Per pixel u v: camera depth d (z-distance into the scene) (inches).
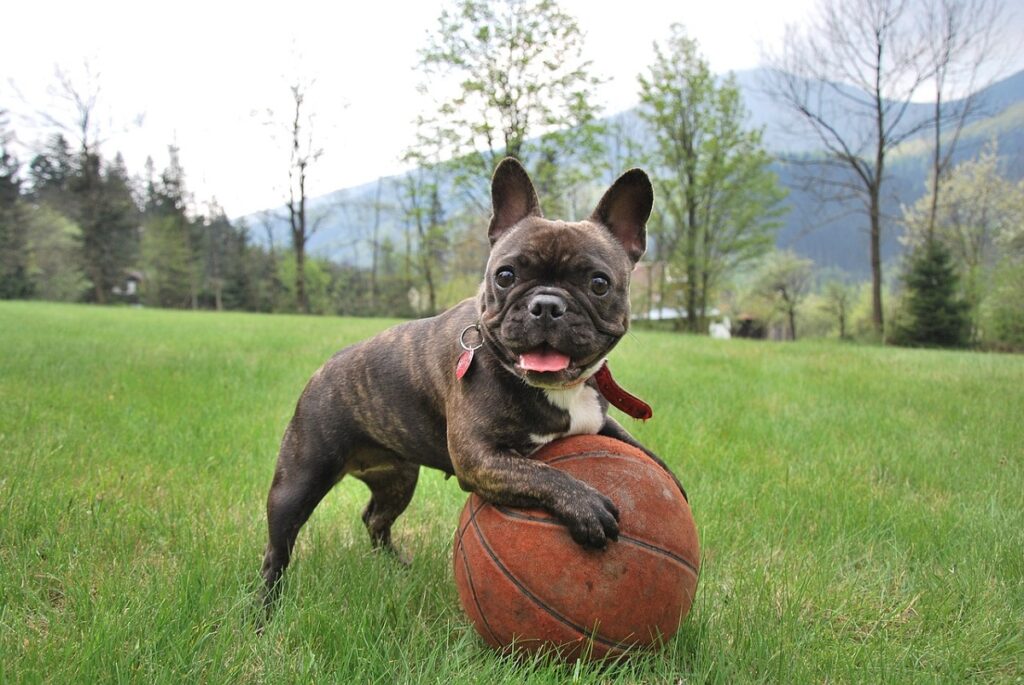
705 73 389.1
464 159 316.2
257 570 42.4
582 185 335.0
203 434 67.6
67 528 45.1
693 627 36.3
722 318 596.1
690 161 395.9
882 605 41.4
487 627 33.5
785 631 36.3
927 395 98.8
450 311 40.3
